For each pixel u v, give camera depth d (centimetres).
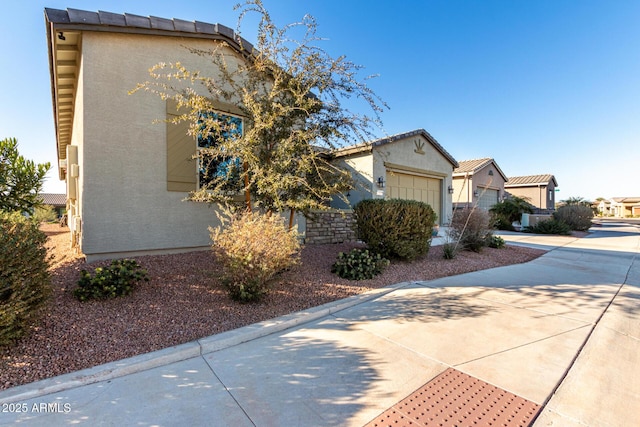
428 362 320
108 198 604
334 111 636
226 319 415
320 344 362
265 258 467
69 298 427
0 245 291
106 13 588
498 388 273
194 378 288
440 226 1659
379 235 750
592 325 420
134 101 636
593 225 2755
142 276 476
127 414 234
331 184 629
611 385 279
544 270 792
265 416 234
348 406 247
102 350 321
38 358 298
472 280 675
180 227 694
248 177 620
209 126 567
